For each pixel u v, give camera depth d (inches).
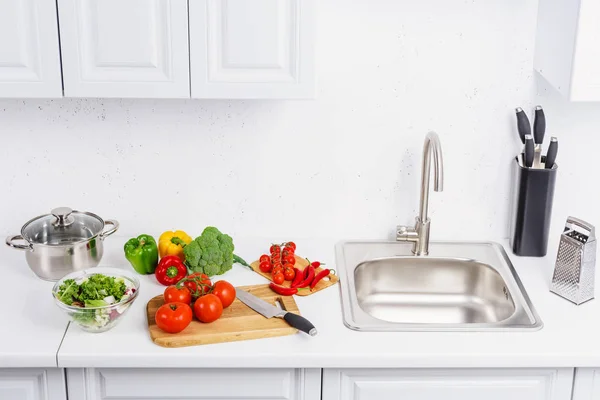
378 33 97.5
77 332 84.4
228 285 87.6
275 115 100.5
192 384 84.5
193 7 83.4
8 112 99.3
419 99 100.3
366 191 104.1
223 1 83.6
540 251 101.0
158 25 84.4
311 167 102.9
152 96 86.7
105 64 85.4
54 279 93.6
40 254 91.7
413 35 97.7
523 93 100.0
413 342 83.4
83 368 83.1
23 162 101.7
